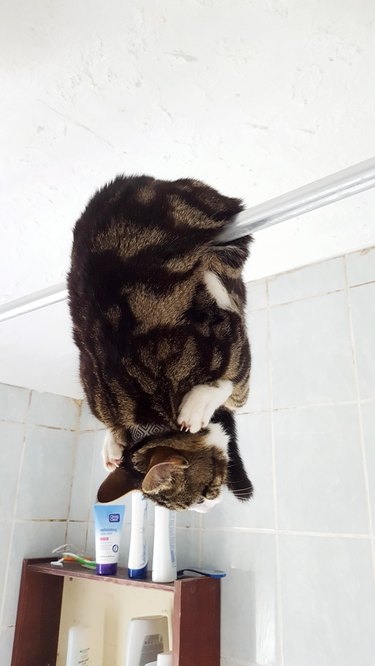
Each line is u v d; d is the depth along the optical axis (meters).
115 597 1.49
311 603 1.03
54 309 1.23
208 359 0.70
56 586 1.60
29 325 1.34
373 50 0.67
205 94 0.73
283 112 0.77
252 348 1.29
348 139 0.82
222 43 0.65
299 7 0.61
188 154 0.85
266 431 1.20
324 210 1.01
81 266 0.73
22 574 1.57
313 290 1.24
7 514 1.60
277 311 1.28
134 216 0.73
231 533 1.20
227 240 0.71
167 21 0.63
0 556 1.55
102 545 1.39
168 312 0.69
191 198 0.76
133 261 0.70
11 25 0.62
